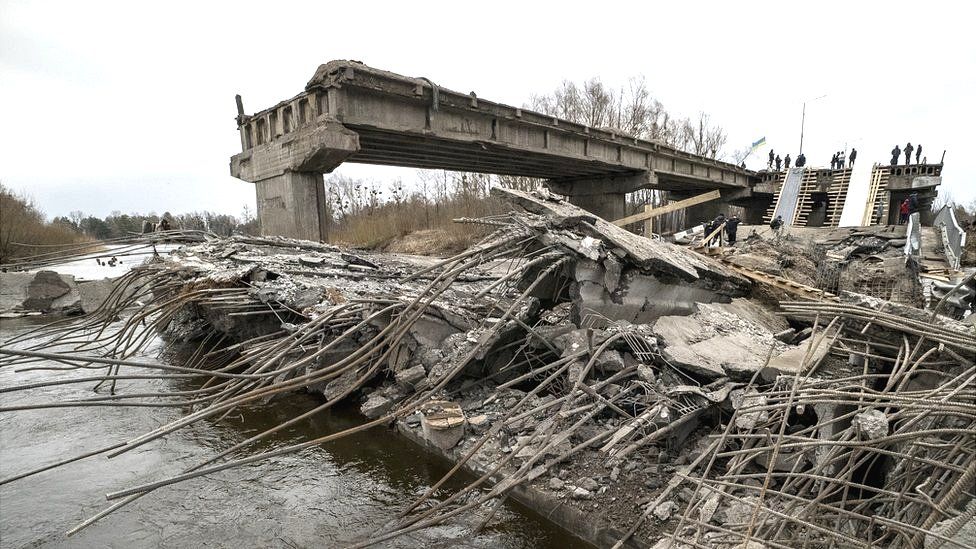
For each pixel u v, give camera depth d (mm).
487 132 17812
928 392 3949
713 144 50875
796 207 30047
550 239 7543
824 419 4645
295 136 14516
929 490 3730
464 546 4730
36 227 29766
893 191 29359
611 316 8109
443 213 31984
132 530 5078
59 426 7578
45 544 4867
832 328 6074
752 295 11898
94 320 11523
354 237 32656
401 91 14586
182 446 6902
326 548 4762
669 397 5895
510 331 7434
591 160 22609
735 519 4266
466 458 5316
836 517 3791
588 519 4727
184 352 11594
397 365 7906
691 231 21094
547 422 6133
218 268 10516
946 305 11570
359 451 6684
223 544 4852
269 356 6828
